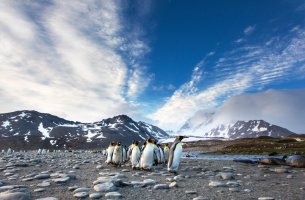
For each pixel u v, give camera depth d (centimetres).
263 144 7869
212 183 1197
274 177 1648
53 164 1991
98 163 2234
